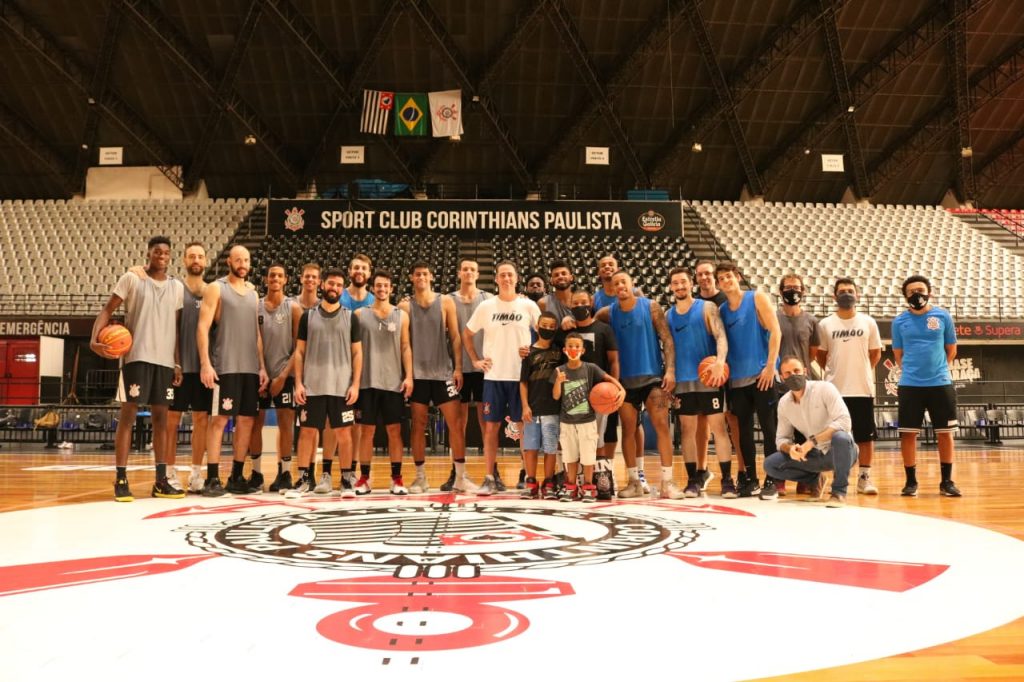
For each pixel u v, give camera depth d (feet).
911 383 15.29
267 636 4.97
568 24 53.57
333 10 52.49
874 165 66.95
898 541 8.96
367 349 15.88
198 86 55.31
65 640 4.88
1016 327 49.80
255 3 50.01
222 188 67.56
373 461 29.60
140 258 58.95
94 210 64.54
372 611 5.60
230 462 28.40
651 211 58.23
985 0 53.31
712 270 15.96
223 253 59.98
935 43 56.18
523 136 62.75
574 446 14.20
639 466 16.29
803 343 16.07
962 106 60.39
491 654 4.59
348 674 4.22
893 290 57.98
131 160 65.82
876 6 54.54
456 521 10.71
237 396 15.33
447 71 57.52
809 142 62.23
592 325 14.88
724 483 14.79
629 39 55.62
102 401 47.26
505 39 54.60
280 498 14.52
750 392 14.92
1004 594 6.25
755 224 66.03
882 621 5.42
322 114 59.88
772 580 6.74
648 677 4.21
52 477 19.98
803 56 57.36
